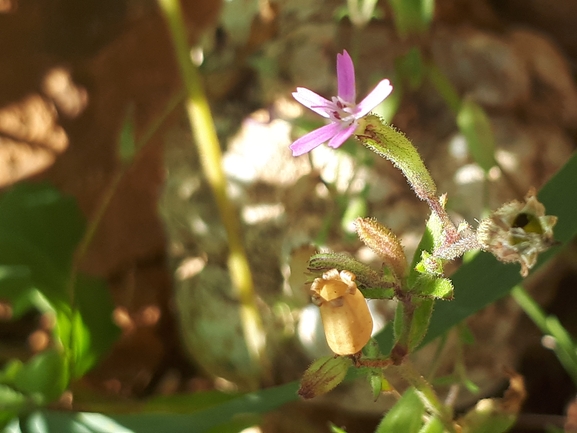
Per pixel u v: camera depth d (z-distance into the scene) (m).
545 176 0.12
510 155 0.12
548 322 0.10
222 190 0.13
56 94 0.17
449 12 0.14
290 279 0.11
